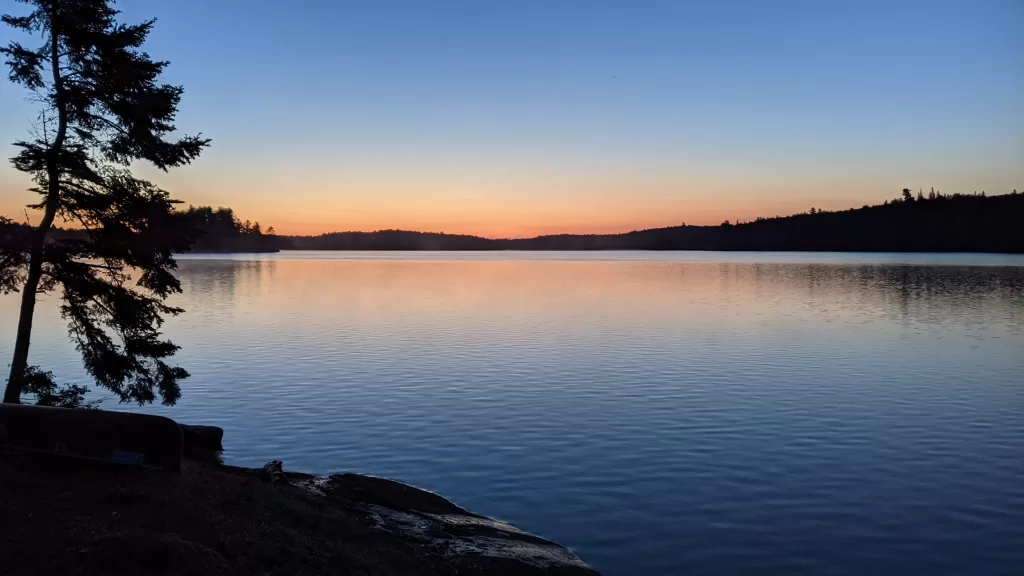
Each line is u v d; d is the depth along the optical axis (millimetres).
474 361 40688
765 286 110438
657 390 32250
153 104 16219
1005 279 124562
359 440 23766
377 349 45531
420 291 101000
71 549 8273
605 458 21562
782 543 15125
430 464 21016
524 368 38281
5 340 48719
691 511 16984
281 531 10477
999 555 14586
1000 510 17125
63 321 61125
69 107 16172
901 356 42656
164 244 17172
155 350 17969
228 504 11000
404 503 14789
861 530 15867
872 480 19406
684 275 146750
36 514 9133
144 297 17719
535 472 20172
